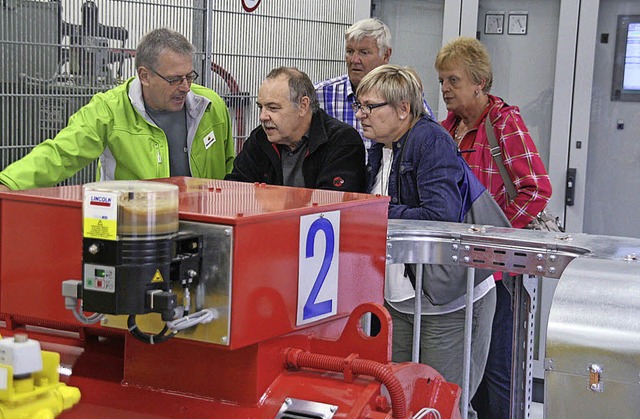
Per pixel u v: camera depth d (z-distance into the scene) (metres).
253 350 1.49
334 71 4.75
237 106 4.34
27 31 3.51
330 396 1.50
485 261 2.28
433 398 1.71
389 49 3.97
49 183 2.84
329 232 1.62
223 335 1.39
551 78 4.39
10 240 1.58
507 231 2.33
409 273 2.60
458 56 3.46
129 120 3.02
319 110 3.04
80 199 1.52
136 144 3.02
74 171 2.96
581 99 4.24
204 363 1.54
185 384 1.56
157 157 3.05
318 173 2.99
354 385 1.52
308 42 4.59
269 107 2.92
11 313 1.60
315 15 4.59
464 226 2.40
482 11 4.46
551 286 4.28
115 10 3.79
